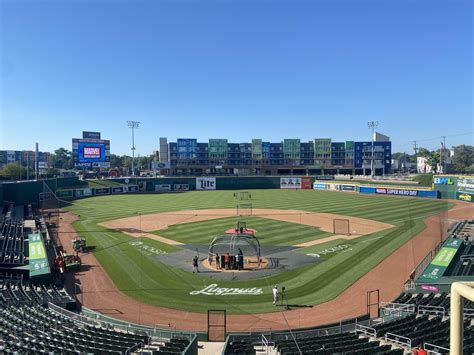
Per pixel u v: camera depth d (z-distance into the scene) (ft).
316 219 208.74
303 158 559.79
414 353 54.70
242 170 561.02
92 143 396.98
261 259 130.00
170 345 65.82
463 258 125.70
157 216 225.15
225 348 65.00
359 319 83.10
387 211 234.17
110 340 66.69
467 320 69.05
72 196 336.08
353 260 127.95
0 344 60.70
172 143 550.36
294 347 63.62
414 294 96.48
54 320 78.13
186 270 119.24
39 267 112.68
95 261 130.21
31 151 594.65
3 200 264.72
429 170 570.46
